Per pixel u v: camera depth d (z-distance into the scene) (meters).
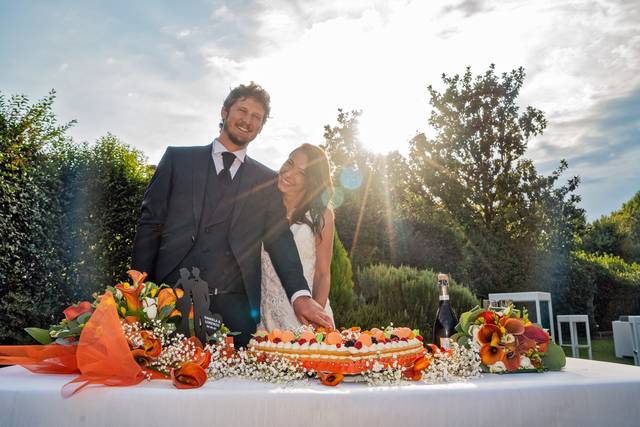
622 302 15.23
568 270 13.90
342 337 1.37
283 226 2.66
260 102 2.63
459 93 20.92
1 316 5.56
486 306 1.70
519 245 13.75
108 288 1.59
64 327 1.55
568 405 1.19
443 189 20.06
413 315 5.54
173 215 2.54
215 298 2.47
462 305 5.80
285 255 2.54
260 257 2.66
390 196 9.60
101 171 7.19
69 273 6.47
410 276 5.89
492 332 1.48
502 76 20.88
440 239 9.77
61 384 1.28
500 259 13.07
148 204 2.56
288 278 2.45
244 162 2.72
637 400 1.23
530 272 13.33
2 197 5.53
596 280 14.89
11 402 1.21
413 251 9.33
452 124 20.77
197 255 2.51
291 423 1.11
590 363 1.69
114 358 1.25
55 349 1.47
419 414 1.12
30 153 6.32
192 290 1.58
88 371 1.24
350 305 4.96
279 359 1.38
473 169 20.38
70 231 6.55
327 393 1.13
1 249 5.50
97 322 1.28
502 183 19.80
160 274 2.50
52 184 6.35
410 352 1.38
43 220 6.05
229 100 2.65
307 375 1.37
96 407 1.17
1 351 1.44
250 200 2.64
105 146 7.71
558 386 1.20
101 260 7.02
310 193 2.87
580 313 13.98
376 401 1.12
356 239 8.84
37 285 5.91
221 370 1.40
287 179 2.84
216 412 1.13
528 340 1.48
